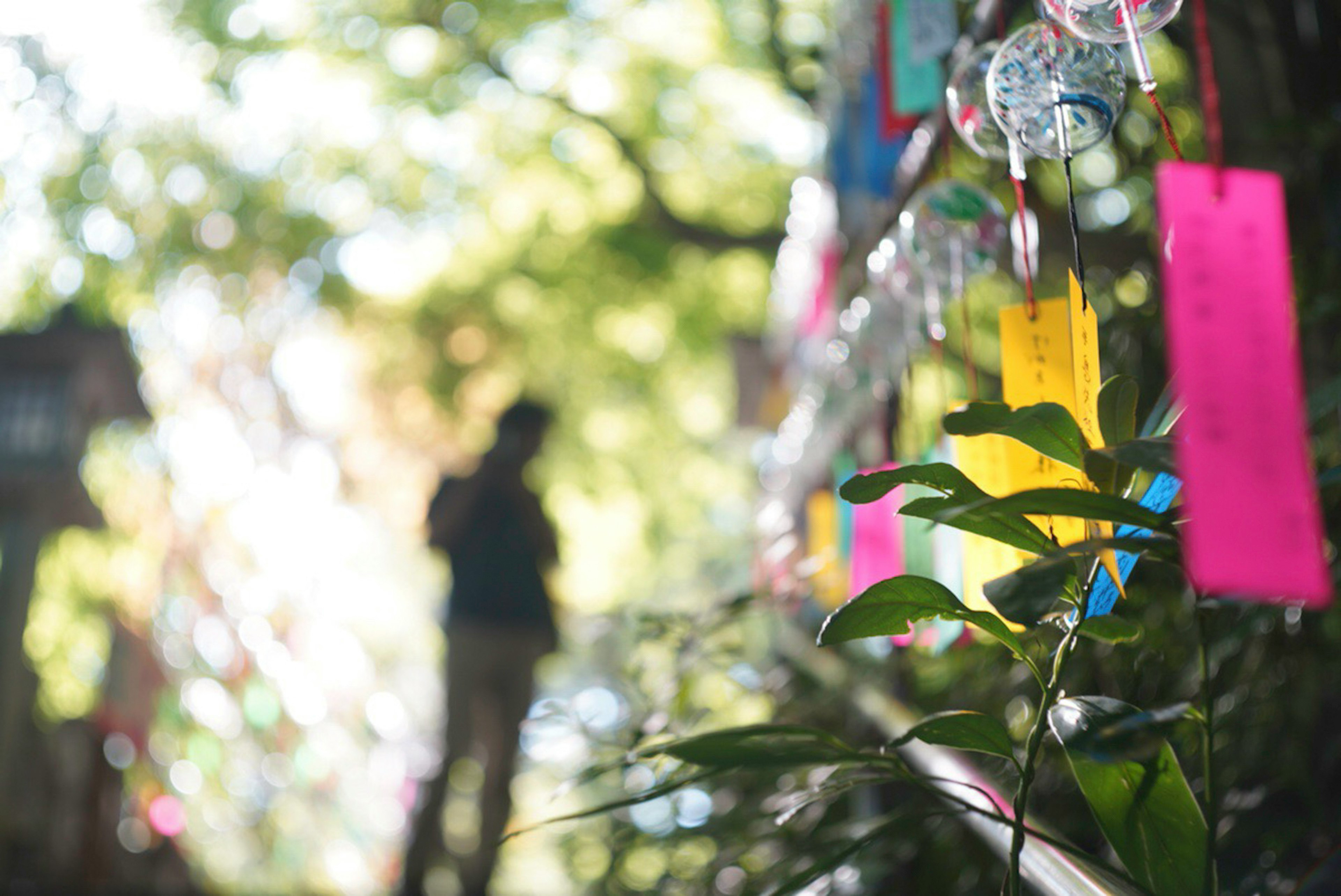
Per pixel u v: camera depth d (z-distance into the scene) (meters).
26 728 6.10
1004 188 2.81
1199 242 0.83
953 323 2.95
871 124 2.70
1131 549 0.95
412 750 9.23
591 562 13.17
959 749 1.12
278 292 9.68
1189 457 0.79
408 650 11.52
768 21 7.70
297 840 8.30
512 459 5.40
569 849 3.47
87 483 7.84
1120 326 2.23
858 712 2.52
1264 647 1.82
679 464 12.50
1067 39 1.21
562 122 9.88
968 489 1.06
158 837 6.59
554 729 2.42
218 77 9.25
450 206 10.41
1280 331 0.82
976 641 1.96
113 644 6.81
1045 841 1.10
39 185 8.41
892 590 1.05
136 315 8.84
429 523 5.42
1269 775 1.81
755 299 10.52
